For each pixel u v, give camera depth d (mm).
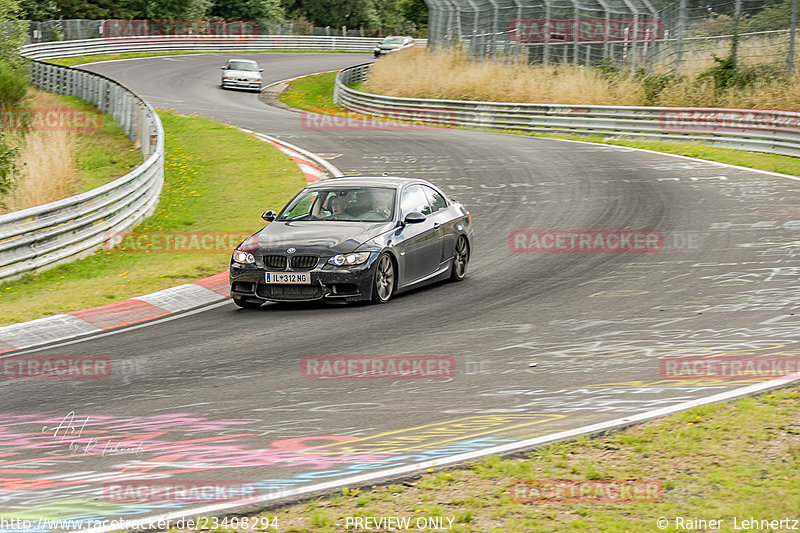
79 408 18891
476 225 43000
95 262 38469
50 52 140625
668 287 29000
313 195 31594
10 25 103875
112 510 13055
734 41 84188
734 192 48031
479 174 57281
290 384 20031
